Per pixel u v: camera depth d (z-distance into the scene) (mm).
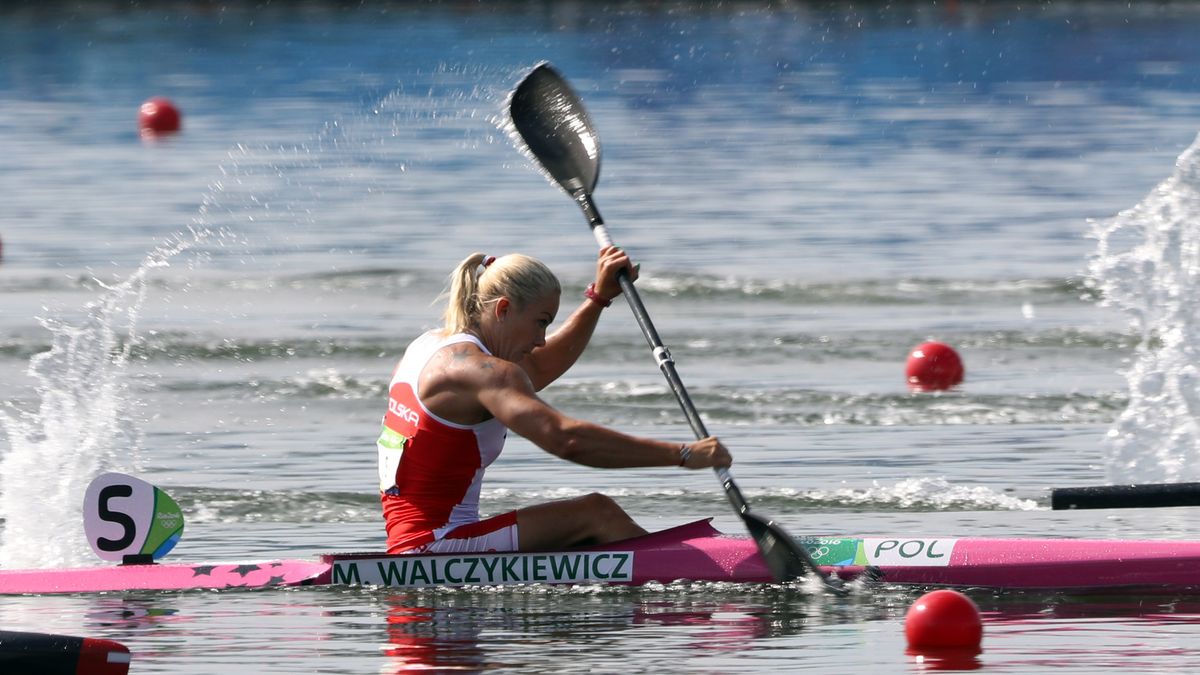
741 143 96750
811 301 55188
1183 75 135375
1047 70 143125
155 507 26250
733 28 185750
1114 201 73250
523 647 21812
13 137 99562
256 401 42938
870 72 143125
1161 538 28750
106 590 25516
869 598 24422
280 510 32125
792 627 22734
